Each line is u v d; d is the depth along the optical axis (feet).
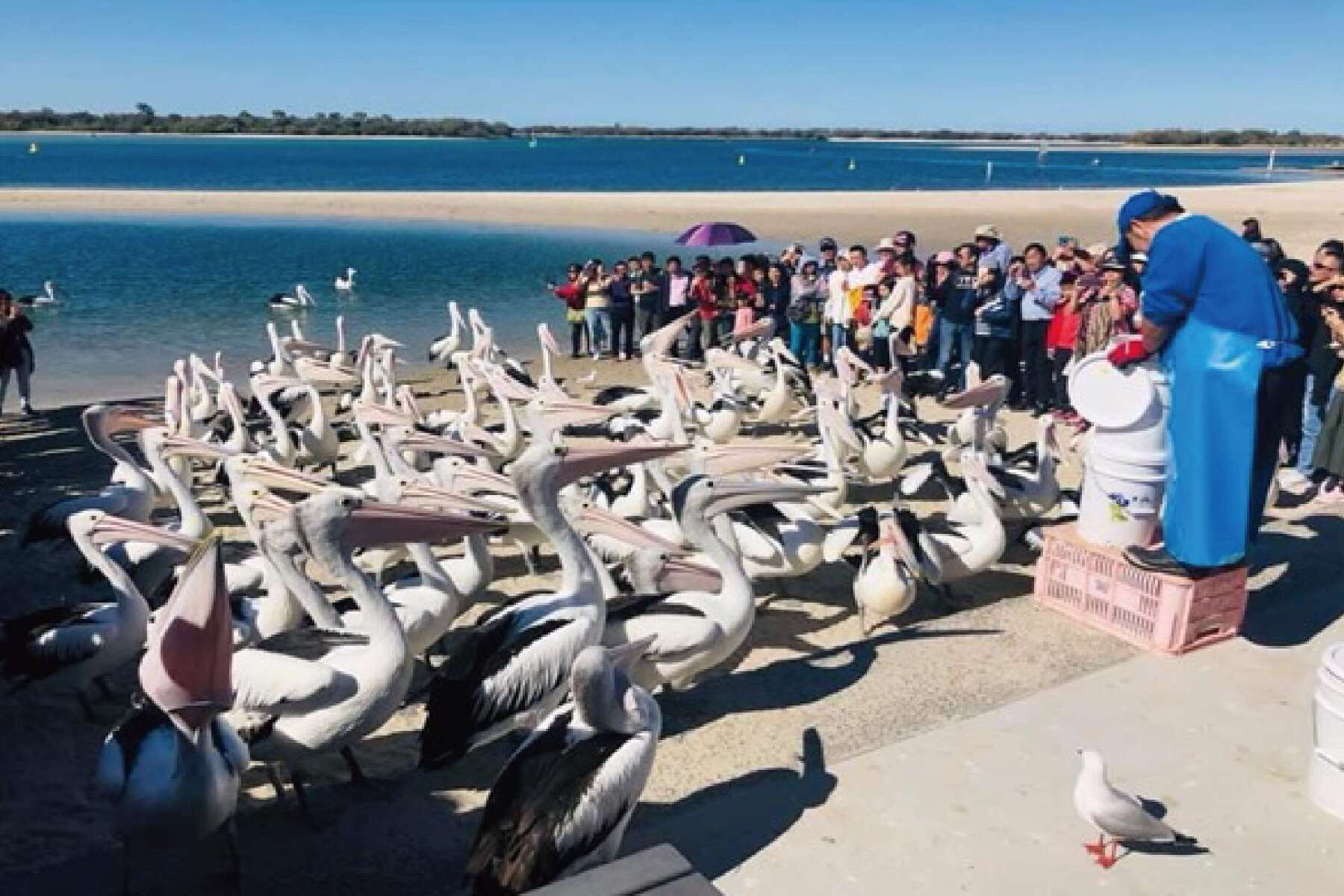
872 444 39.37
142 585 28.17
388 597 24.12
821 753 19.57
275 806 19.93
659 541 25.40
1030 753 19.30
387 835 18.13
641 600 22.97
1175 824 17.26
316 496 20.18
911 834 17.04
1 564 33.17
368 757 22.11
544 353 60.23
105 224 151.84
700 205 173.27
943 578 29.58
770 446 30.53
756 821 17.42
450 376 67.05
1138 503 23.86
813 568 30.32
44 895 16.47
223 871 17.21
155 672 14.96
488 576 27.25
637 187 290.76
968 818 17.44
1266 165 491.72
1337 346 35.32
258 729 18.61
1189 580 22.63
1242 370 20.71
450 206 175.22
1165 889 15.87
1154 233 22.25
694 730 20.95
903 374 50.78
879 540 28.43
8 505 38.99
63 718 23.94
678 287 67.82
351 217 160.76
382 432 36.47
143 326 83.87
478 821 18.63
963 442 40.86
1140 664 22.70
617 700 16.43
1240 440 20.94
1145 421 23.45
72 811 20.21
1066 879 16.05
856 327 59.62
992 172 409.90
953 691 21.80
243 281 106.11
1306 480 37.01
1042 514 33.71
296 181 294.66
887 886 15.89
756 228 140.46
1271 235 122.21
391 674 19.20
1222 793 18.08
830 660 23.57
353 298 97.76
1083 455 27.12
